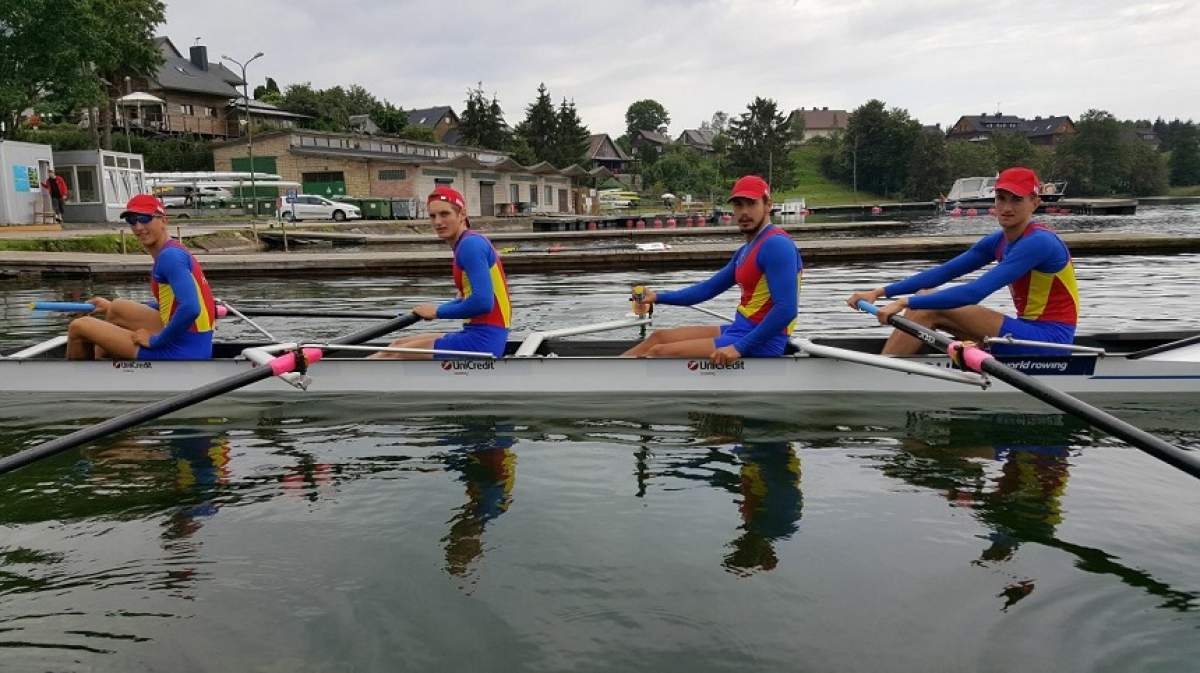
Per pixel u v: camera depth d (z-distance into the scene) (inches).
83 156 1168.8
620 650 118.7
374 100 3602.4
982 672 112.3
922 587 135.0
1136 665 113.6
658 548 150.8
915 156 4443.9
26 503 177.0
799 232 1519.4
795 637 121.1
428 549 151.3
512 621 126.6
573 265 831.1
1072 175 4854.8
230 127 2728.8
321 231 1240.8
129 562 147.6
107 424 175.9
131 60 1600.6
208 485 187.0
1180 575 138.2
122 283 711.1
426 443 216.8
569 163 3484.3
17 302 568.4
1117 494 174.1
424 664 116.1
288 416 243.8
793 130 6013.8
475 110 3189.0
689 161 4111.7
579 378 257.9
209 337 270.2
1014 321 244.4
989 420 231.1
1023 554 146.3
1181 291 530.0
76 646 121.1
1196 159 5610.2
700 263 840.9
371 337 259.3
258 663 116.8
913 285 263.1
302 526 162.6
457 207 250.5
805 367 254.1
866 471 191.0
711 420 233.3
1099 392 247.1
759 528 159.2
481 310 247.3
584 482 186.1
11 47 1133.1
